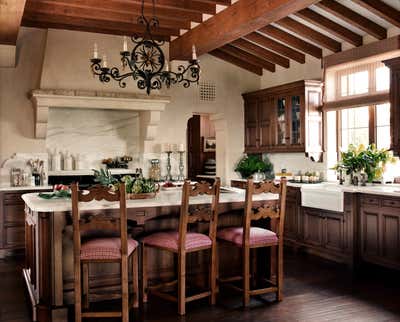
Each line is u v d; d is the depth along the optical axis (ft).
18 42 19.95
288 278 14.97
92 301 12.42
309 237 18.53
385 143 18.33
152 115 21.25
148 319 11.17
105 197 10.50
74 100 19.45
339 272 15.79
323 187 17.93
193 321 11.03
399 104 15.24
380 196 15.34
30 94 19.36
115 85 20.54
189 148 31.76
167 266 13.38
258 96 23.75
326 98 20.04
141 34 20.79
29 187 18.98
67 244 11.89
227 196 13.11
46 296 11.09
